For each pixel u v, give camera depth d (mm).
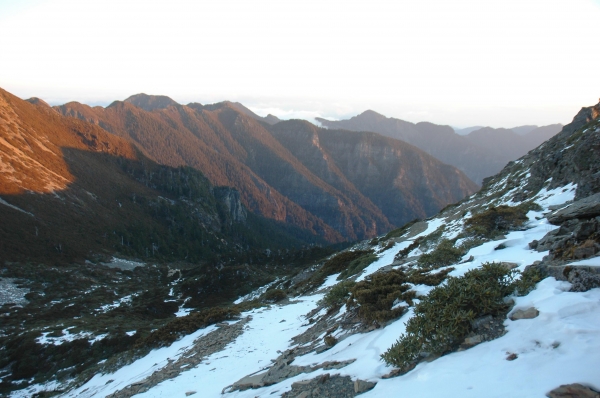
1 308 67875
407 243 36094
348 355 10117
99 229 139250
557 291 7645
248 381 11891
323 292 31297
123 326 46312
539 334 6348
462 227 27547
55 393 27469
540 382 5086
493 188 51219
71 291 83000
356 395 7375
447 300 8648
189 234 192250
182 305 69375
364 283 15211
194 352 19688
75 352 39281
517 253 13195
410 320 9062
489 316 7828
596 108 44438
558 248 10203
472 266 13094
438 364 6973
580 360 5188
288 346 16188
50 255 104188
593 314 6270
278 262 109500
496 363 6078
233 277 79812
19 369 38625
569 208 13117
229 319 25797
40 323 58219
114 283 97812
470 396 5410
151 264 131250
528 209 23656
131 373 21312
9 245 98375
